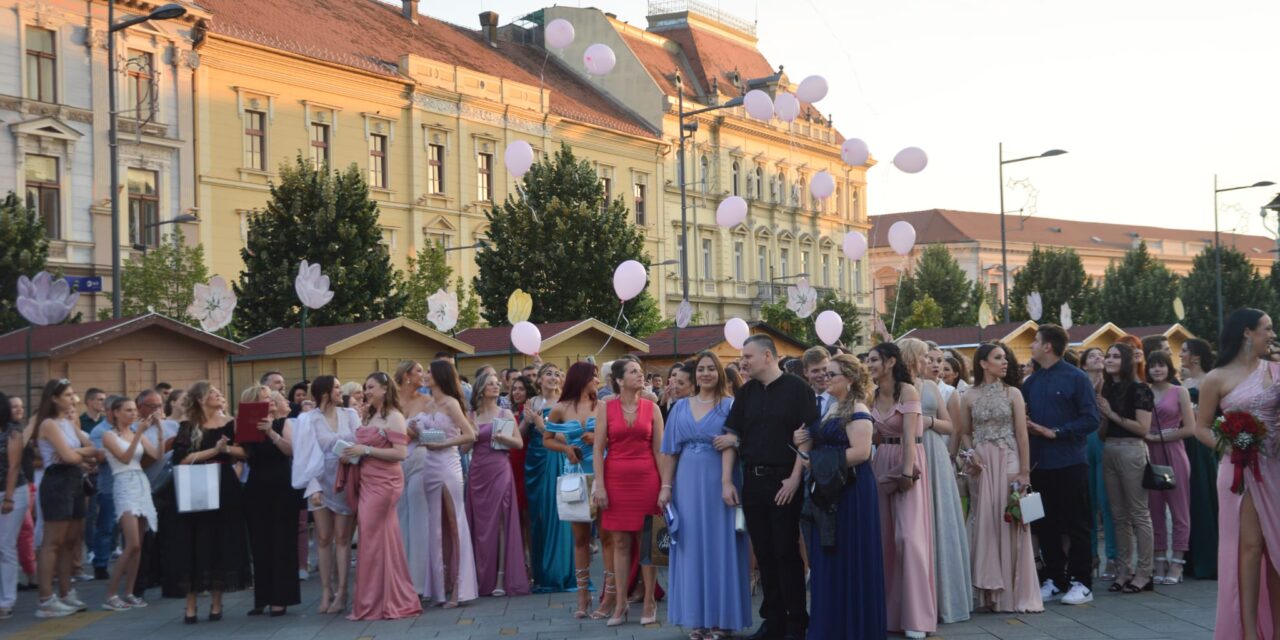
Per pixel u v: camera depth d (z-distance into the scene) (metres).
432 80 46.78
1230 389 7.43
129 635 10.25
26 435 12.29
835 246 74.75
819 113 75.06
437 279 40.03
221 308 20.42
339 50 44.19
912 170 16.59
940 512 9.43
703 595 9.02
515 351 27.58
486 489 11.88
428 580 11.33
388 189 44.84
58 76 34.91
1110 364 10.73
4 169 33.50
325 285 18.72
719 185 63.38
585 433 11.16
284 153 41.22
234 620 10.88
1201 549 11.24
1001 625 9.26
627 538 9.95
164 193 37.44
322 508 11.22
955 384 11.42
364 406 11.77
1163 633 8.76
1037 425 10.17
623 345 30.81
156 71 37.16
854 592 8.23
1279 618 7.34
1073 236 111.69
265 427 10.83
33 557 13.59
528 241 39.31
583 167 40.91
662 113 59.75
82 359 19.16
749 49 73.56
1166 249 117.94
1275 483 7.22
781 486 8.70
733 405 8.97
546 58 60.06
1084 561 10.20
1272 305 65.81
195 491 10.29
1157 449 11.05
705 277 62.78
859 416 8.22
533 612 10.78
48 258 34.12
